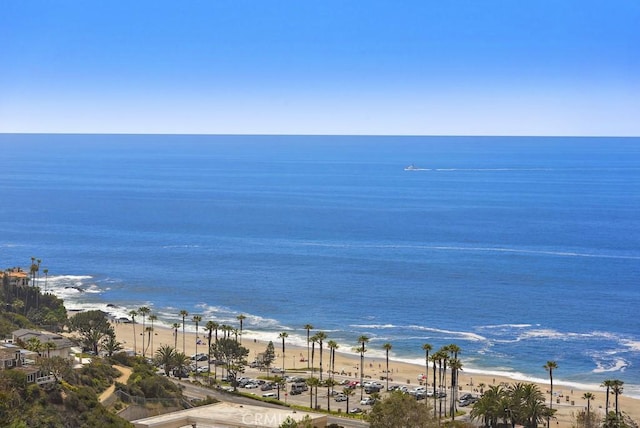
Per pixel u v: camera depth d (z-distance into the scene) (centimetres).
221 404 13950
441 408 16250
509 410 14512
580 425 15275
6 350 13575
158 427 12156
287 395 17388
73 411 11925
